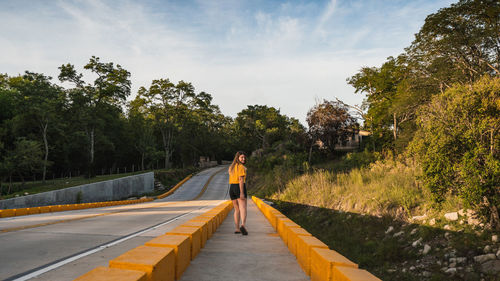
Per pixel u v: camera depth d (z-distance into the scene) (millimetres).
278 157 55844
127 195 44281
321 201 22656
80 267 3998
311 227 19266
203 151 102875
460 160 10602
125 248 5430
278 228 7340
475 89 10984
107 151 71812
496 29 23016
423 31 26812
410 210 14609
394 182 18609
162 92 72500
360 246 13961
